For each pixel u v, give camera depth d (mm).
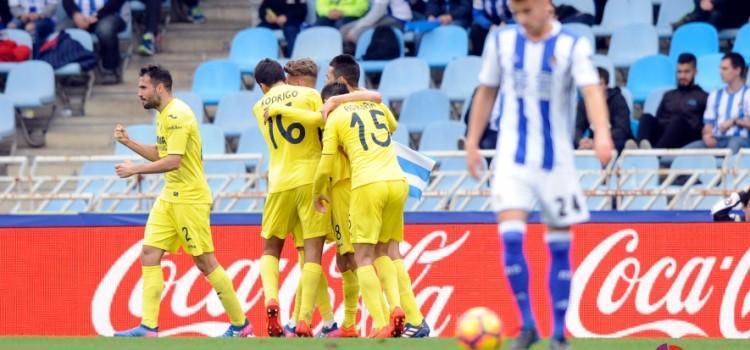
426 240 41875
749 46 56844
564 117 22953
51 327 43125
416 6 62438
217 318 42438
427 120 54031
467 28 61094
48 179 44688
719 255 41000
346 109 34281
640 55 58219
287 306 42125
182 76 63531
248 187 44125
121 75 62812
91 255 43094
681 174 44031
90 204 44469
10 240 43469
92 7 62562
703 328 40969
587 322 41281
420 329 35531
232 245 42406
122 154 52719
